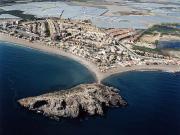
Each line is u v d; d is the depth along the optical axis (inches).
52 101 7332.7
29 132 6412.4
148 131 6899.6
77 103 7337.6
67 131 6609.3
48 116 7017.7
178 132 6958.7
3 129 6417.3
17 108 7214.6
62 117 7047.2
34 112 7111.2
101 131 6737.2
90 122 7007.9
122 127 6943.9
